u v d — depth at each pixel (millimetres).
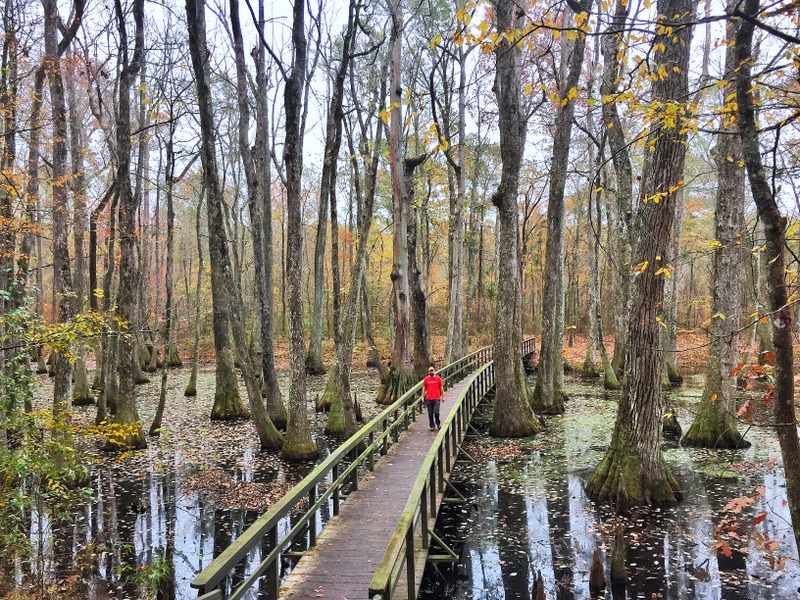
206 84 14445
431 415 13234
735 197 12664
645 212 9320
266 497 10859
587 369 27406
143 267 27812
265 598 7047
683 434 14695
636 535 8602
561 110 17016
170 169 23094
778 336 4078
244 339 15039
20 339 6887
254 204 17547
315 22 18047
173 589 7109
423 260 34844
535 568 7801
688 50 7828
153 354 31906
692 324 33000
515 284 15594
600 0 3857
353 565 6199
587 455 13367
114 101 18875
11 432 7680
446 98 23031
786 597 6758
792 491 4141
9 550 6879
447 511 9953
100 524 9609
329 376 20469
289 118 12883
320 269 29734
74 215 14969
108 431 7379
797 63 3646
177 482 11805
